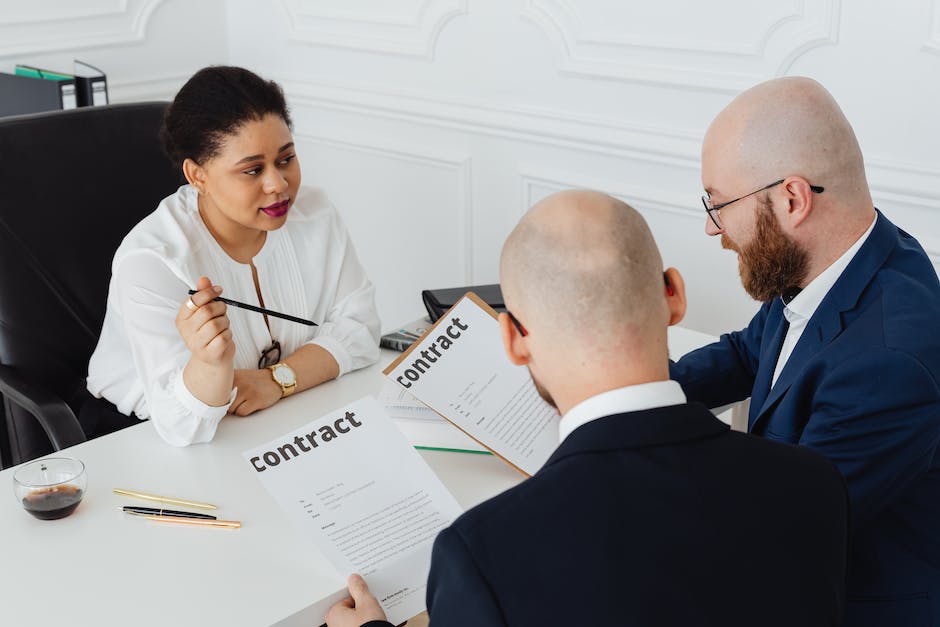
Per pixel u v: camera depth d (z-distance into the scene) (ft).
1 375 6.61
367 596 4.19
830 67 7.95
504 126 10.03
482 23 9.93
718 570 2.97
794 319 5.11
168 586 4.33
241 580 4.37
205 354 5.27
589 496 3.01
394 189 11.36
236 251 6.29
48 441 6.97
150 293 5.82
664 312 3.28
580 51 9.30
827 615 3.13
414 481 4.71
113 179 7.10
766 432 5.01
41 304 6.86
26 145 6.77
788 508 3.15
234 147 5.74
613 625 2.86
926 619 4.76
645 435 3.13
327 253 6.73
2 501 4.97
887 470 4.47
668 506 3.02
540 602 2.89
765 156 4.70
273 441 4.79
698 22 8.52
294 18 11.51
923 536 4.78
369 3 10.75
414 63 10.64
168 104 7.30
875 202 8.07
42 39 10.64
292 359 6.14
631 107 9.18
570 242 3.18
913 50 7.49
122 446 5.47
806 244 4.79
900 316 4.56
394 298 11.90
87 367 7.12
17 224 6.74
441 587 2.99
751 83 8.34
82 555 4.54
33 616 4.15
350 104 11.30
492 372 5.28
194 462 5.31
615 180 9.53
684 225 9.20
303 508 4.54
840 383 4.51
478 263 10.91
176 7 11.70
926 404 4.40
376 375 6.37
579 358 3.19
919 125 7.64
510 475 5.19
